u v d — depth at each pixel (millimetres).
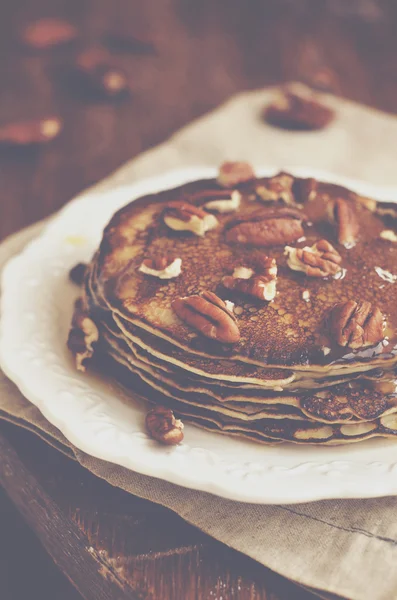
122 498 481
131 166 678
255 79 813
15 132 720
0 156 721
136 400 487
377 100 796
